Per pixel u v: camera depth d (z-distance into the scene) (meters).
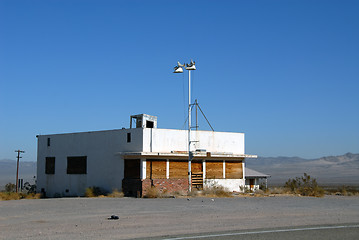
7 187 46.75
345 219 18.12
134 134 35.44
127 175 35.38
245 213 20.19
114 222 16.69
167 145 35.81
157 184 34.19
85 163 38.97
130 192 34.53
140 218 18.05
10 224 16.19
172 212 20.59
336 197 34.78
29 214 19.67
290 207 23.83
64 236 13.27
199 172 36.94
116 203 25.59
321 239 12.61
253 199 29.42
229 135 39.12
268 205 24.94
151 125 38.34
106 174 37.12
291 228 14.95
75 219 17.73
